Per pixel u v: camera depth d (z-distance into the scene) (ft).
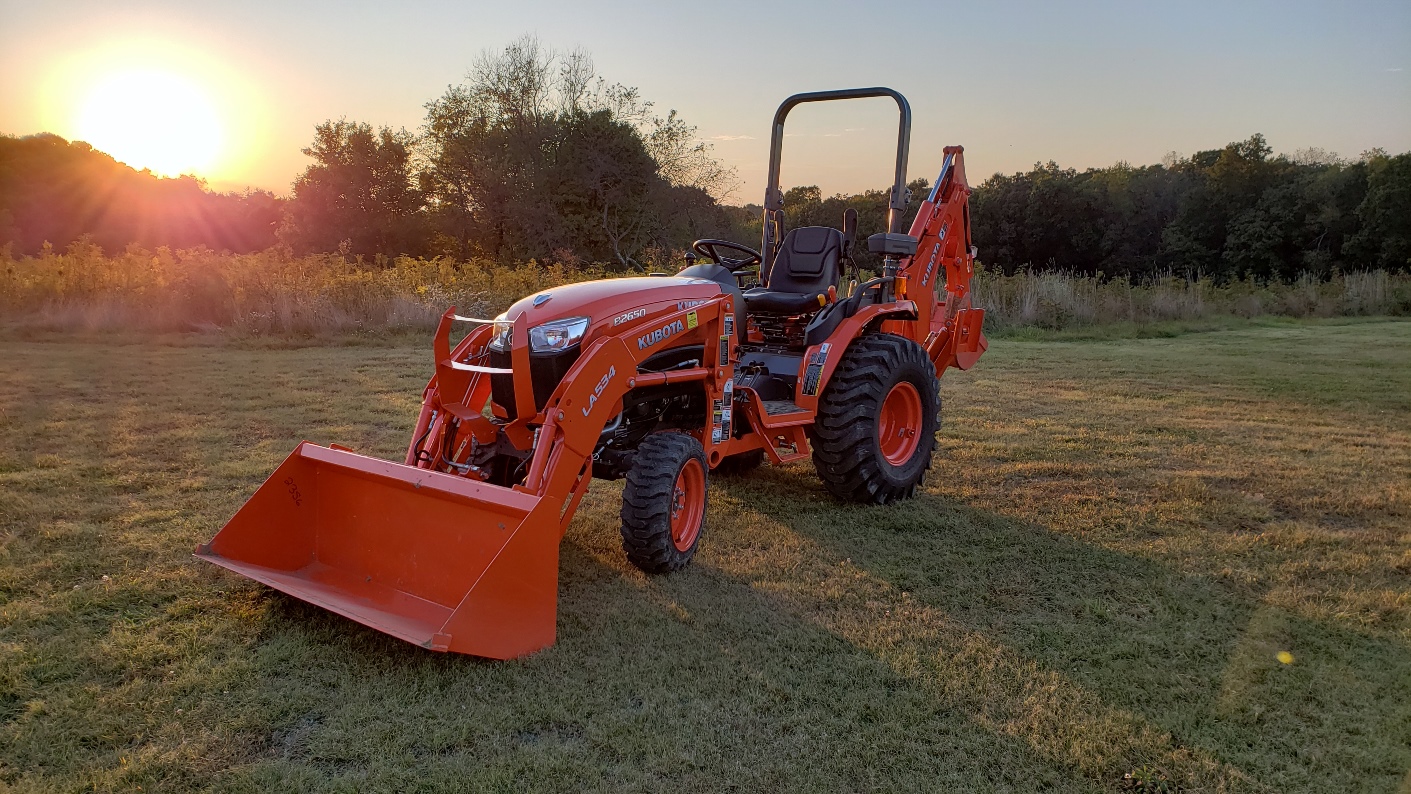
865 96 16.47
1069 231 140.97
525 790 7.02
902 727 8.09
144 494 14.26
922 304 18.74
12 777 6.93
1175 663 9.57
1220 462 18.75
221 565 10.09
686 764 7.41
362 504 10.68
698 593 11.13
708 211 99.91
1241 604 11.27
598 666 9.05
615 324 11.44
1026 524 14.43
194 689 8.31
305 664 8.83
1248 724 8.38
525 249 90.68
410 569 10.32
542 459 10.18
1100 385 29.19
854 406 14.80
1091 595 11.45
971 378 30.68
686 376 12.38
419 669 8.77
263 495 10.59
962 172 19.95
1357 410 25.08
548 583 9.35
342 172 112.06
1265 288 72.54
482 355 12.19
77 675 8.50
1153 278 69.26
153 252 61.82
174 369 26.84
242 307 35.76
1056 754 7.74
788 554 12.72
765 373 15.10
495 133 94.12
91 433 18.37
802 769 7.40
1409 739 8.16
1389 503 15.89
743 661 9.29
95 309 34.19
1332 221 114.52
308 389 24.27
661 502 11.29
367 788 6.97
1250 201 129.49
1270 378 30.96
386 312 37.68
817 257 16.02
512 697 8.38
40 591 10.36
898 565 12.40
